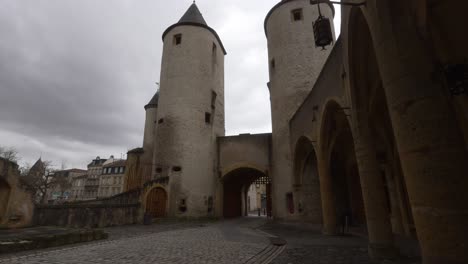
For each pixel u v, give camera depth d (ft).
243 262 18.57
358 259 19.57
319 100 35.53
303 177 50.96
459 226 8.66
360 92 21.65
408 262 18.11
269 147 70.38
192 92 72.90
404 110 10.38
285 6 68.54
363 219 46.09
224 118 85.61
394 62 10.93
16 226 35.83
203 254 21.21
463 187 8.93
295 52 63.41
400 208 35.88
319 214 48.11
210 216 66.85
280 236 34.12
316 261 19.11
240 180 88.79
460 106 14.71
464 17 12.73
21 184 37.29
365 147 21.13
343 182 49.62
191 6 87.30
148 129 105.29
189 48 76.74
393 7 11.35
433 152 9.45
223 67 90.53
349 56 21.18
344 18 22.07
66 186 164.04
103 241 28.40
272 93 67.62
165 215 62.13
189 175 66.08
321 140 35.37
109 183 201.57
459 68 11.57
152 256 20.24
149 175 95.45
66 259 18.89
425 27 10.48
